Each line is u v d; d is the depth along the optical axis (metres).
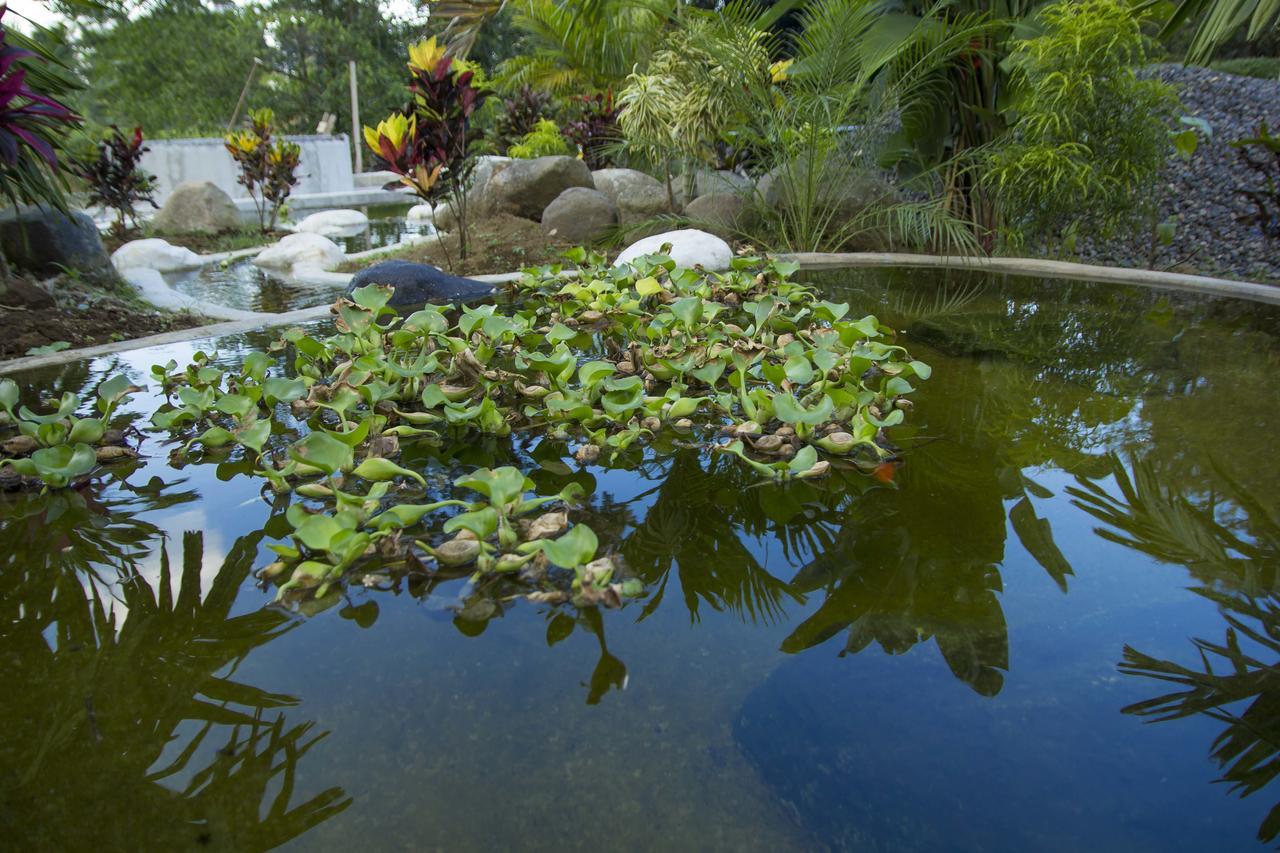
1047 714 0.82
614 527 1.32
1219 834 0.67
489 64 21.44
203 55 19.08
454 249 5.35
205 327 3.04
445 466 1.62
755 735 0.81
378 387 1.90
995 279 3.94
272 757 0.79
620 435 1.72
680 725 0.83
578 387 2.05
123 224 7.01
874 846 0.67
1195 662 0.91
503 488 1.24
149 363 2.54
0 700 0.90
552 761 0.78
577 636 1.00
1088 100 4.23
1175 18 3.33
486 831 0.69
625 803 0.72
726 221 5.62
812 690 0.88
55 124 3.41
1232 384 2.07
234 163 10.31
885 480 1.51
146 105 17.33
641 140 5.77
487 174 6.70
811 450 1.57
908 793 0.72
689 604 1.07
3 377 2.39
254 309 3.77
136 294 3.88
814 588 1.11
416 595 1.12
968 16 4.97
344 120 19.81
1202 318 2.91
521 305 3.43
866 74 4.92
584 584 1.07
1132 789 0.72
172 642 1.01
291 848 0.68
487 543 1.23
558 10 8.30
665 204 6.60
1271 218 4.78
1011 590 1.08
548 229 5.81
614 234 5.55
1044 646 0.95
